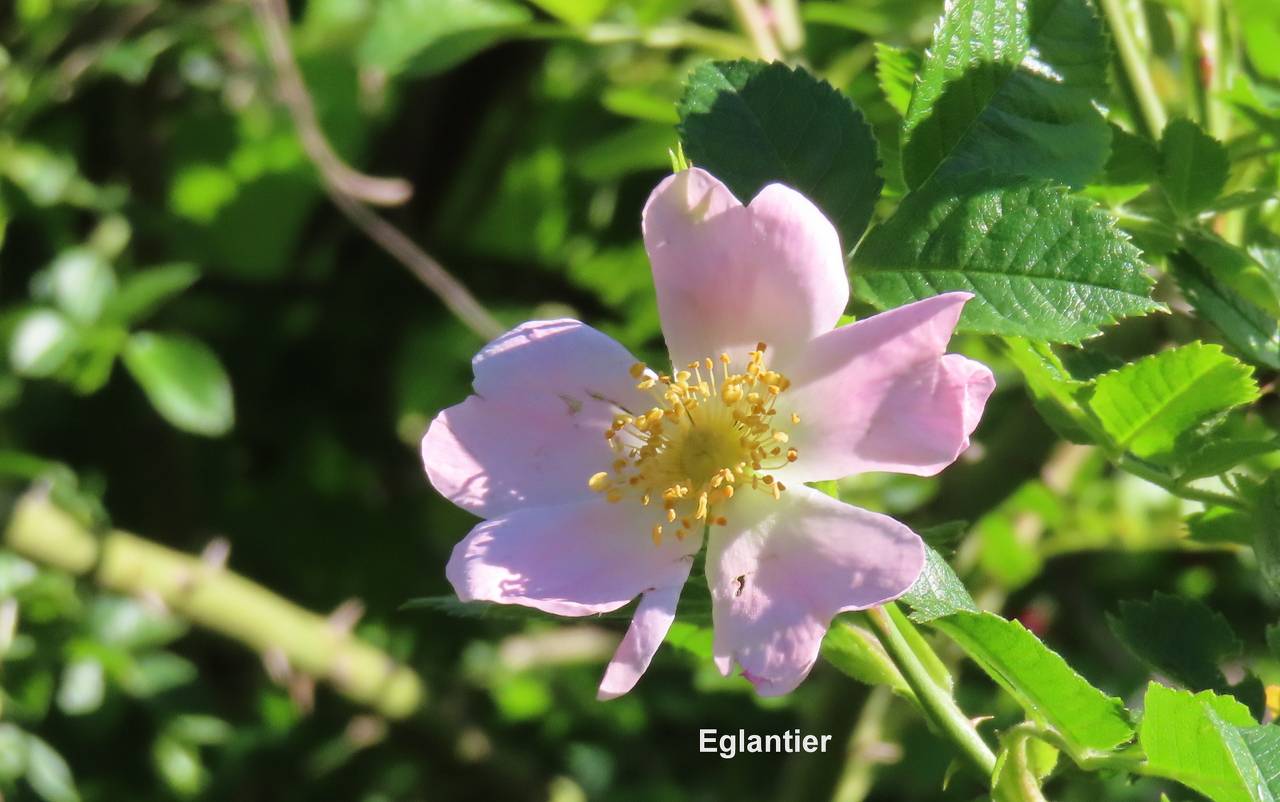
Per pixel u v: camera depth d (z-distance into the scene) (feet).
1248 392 0.67
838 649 0.68
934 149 0.69
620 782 1.48
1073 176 0.68
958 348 0.98
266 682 1.46
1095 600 1.46
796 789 0.95
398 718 1.30
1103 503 1.12
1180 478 0.69
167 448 1.51
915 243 0.66
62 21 1.29
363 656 1.29
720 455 0.66
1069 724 0.64
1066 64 0.69
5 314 1.27
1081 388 0.69
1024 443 0.93
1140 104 0.82
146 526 1.51
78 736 1.33
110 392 1.48
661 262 0.66
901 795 1.29
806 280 0.65
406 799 1.42
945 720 0.65
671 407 0.67
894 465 0.63
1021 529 1.11
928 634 0.73
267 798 1.41
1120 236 0.64
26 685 1.23
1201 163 0.74
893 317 0.64
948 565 0.66
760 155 0.68
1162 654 0.73
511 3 1.07
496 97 1.53
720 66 0.69
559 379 0.68
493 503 0.67
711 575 0.65
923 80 0.69
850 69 1.08
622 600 0.65
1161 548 1.14
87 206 1.38
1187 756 0.62
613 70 1.51
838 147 0.68
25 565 1.19
